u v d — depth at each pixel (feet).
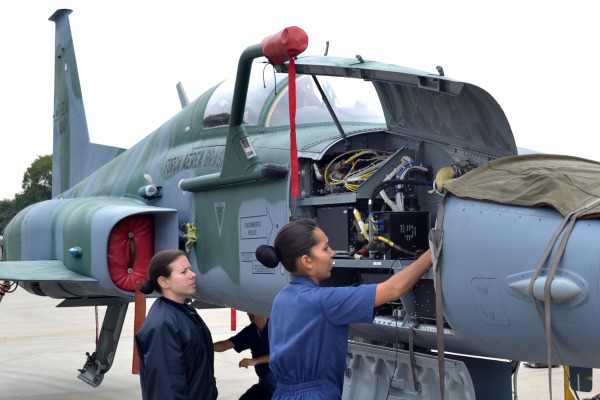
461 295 12.50
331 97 19.47
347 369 16.22
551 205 11.44
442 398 12.19
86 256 21.45
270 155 17.61
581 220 11.09
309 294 11.24
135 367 20.61
